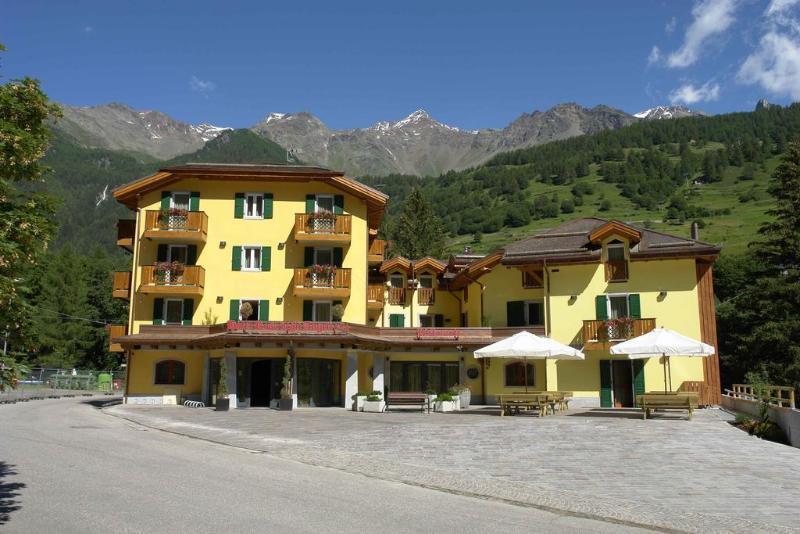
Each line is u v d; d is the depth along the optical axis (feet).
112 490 35.19
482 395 116.57
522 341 90.17
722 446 55.62
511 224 504.43
